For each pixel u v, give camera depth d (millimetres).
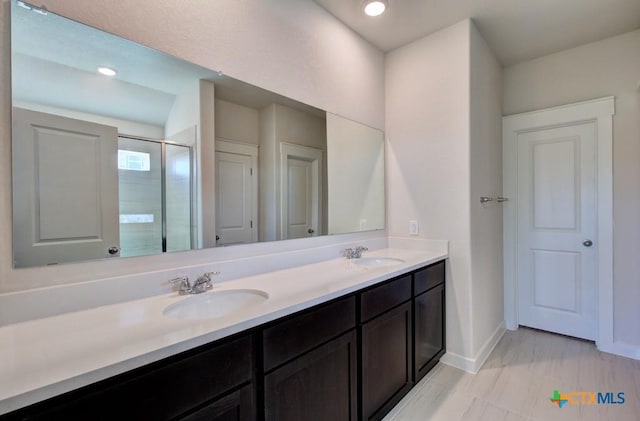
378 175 2502
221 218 1518
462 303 2166
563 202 2654
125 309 1066
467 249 2143
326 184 2074
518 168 2855
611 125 2383
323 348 1226
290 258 1788
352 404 1375
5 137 941
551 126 2662
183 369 815
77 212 1089
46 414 621
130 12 1171
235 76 1523
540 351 2400
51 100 1036
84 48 1096
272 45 1694
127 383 721
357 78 2293
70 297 1028
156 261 1266
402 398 1778
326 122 2051
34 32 994
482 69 2361
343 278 1481
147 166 1274
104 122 1158
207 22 1405
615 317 2365
